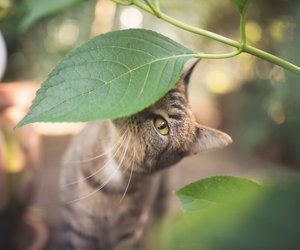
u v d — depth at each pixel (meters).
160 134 0.46
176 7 1.12
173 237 0.12
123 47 0.23
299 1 0.84
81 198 0.61
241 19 0.22
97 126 0.57
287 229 0.11
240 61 1.34
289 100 0.98
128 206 0.60
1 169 0.65
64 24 1.10
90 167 0.58
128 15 0.81
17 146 0.66
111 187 0.57
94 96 0.21
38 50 1.14
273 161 1.16
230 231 0.11
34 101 0.21
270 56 0.23
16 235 0.72
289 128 1.05
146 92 0.22
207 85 1.55
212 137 0.47
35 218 0.79
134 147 0.48
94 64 0.22
